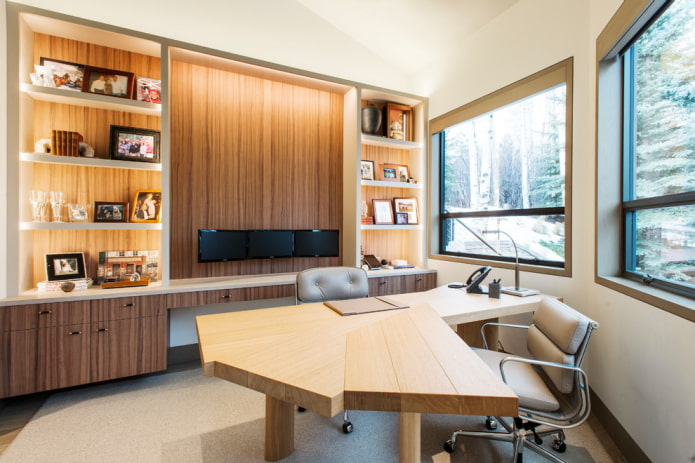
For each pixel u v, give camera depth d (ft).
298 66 10.78
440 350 3.86
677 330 4.20
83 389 7.52
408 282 11.30
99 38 7.82
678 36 4.83
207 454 5.37
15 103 6.87
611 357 5.93
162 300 7.79
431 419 6.41
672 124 5.02
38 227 7.06
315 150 11.15
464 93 10.50
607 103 6.37
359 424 6.30
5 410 6.61
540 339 5.25
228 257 9.27
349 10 10.49
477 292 7.42
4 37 6.72
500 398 2.80
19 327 6.57
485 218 10.28
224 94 9.71
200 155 9.41
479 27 9.84
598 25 6.44
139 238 8.61
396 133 12.06
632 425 5.21
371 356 3.68
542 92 8.14
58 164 7.87
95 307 7.14
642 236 5.88
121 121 8.41
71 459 5.19
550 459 5.02
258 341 4.18
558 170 8.06
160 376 8.25
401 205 12.22
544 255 8.43
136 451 5.41
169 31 9.01
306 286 7.04
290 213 10.73
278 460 5.24
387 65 12.48
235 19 9.82
